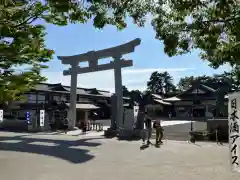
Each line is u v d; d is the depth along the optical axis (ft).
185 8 17.76
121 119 74.23
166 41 20.99
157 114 194.08
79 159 40.81
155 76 291.79
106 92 212.43
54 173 31.89
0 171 32.81
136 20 20.68
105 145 55.06
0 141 62.03
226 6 15.62
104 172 32.58
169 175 30.78
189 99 183.01
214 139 59.82
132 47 72.33
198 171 32.48
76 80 90.53
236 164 20.36
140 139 63.62
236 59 22.82
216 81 189.88
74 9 15.19
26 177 29.99
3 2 11.37
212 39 21.31
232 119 20.57
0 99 12.13
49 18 13.74
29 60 13.32
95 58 82.84
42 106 137.90
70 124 91.71
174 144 55.16
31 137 70.28
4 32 12.06
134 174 31.48
